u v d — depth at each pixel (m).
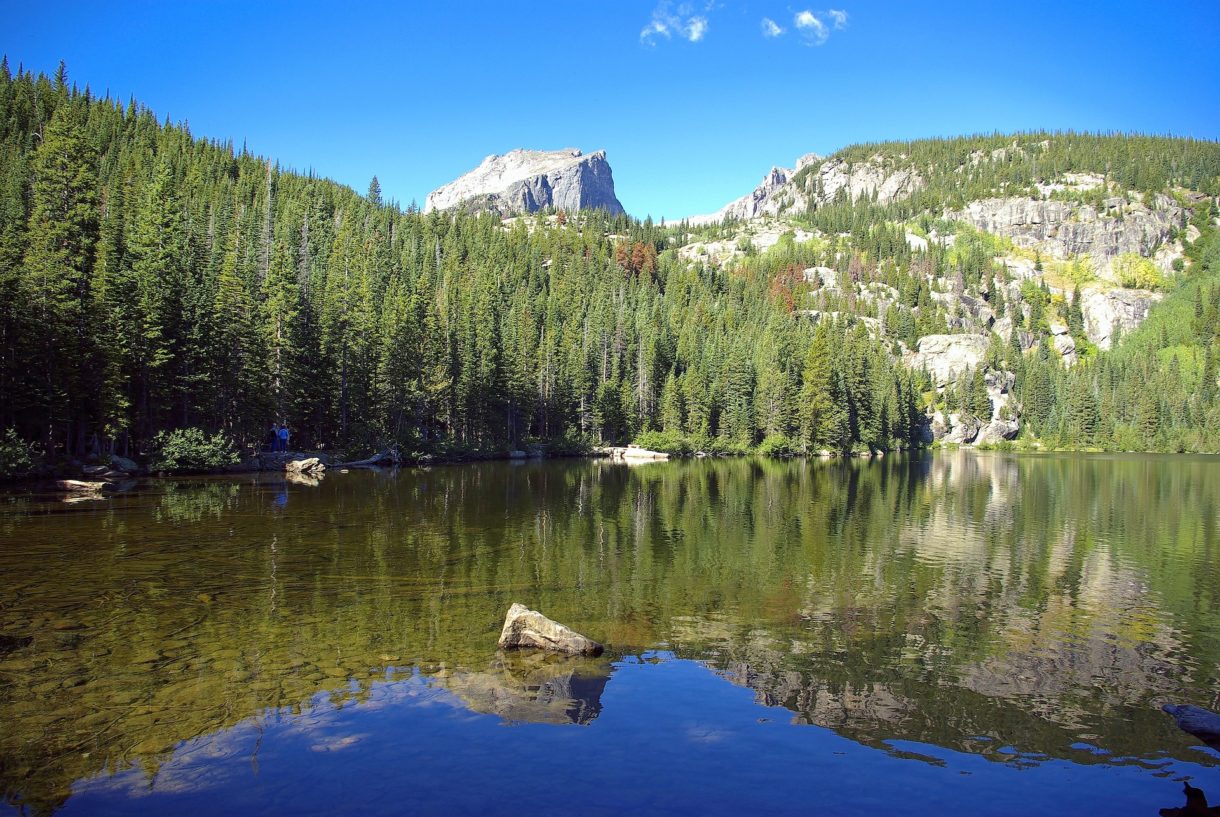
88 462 52.97
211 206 141.50
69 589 19.80
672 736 11.34
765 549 29.02
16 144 135.88
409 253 165.12
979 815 9.40
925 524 37.47
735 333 163.12
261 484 51.84
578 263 196.25
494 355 100.69
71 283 52.91
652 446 116.06
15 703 11.96
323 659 14.50
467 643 15.80
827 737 11.56
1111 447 161.00
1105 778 10.55
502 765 10.12
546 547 28.33
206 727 11.19
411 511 38.25
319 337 76.75
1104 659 16.00
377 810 8.82
